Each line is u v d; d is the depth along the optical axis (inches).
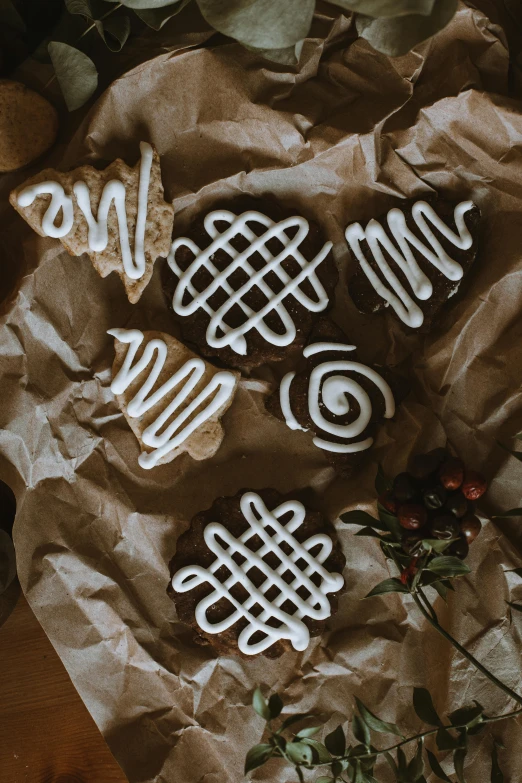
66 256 18.5
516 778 18.3
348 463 18.6
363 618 18.8
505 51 17.7
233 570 18.7
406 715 18.6
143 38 18.1
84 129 18.1
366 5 14.2
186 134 18.3
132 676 18.8
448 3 14.8
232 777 18.8
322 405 18.6
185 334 18.9
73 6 17.1
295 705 18.8
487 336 18.3
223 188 18.6
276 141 18.2
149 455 18.7
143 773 18.7
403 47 15.2
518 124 17.7
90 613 18.7
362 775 15.9
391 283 18.5
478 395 18.3
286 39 15.4
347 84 18.1
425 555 16.1
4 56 18.3
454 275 18.2
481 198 18.3
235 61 17.9
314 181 18.5
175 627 19.0
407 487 16.7
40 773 19.3
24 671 19.4
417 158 18.2
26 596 18.5
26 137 18.2
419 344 18.8
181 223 18.8
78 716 19.4
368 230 18.5
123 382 18.6
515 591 18.1
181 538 18.8
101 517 18.8
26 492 18.6
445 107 17.8
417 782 15.8
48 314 18.5
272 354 18.8
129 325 18.9
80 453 18.8
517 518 18.3
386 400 18.5
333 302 18.9
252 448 19.0
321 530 18.7
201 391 18.8
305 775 18.7
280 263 18.7
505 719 18.3
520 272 18.0
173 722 18.9
